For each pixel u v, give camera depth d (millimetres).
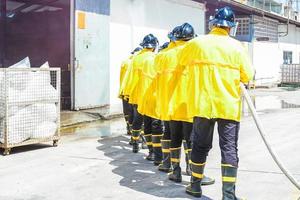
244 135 8711
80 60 12547
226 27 4375
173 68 5059
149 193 4852
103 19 13438
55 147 7578
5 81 6836
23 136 7105
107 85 13695
